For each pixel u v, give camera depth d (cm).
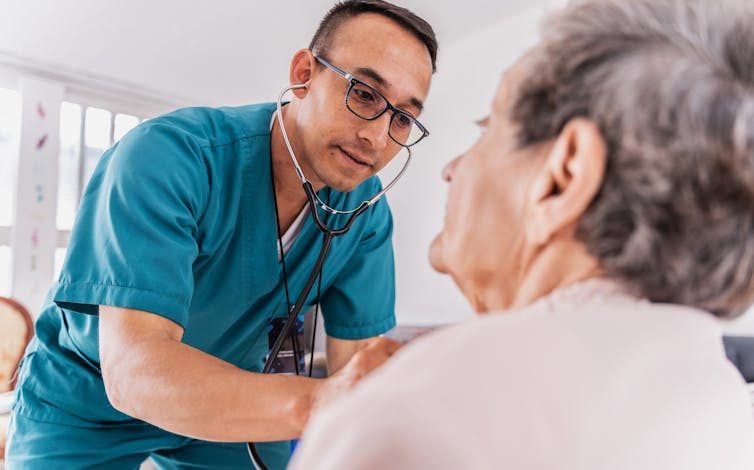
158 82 361
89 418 105
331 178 99
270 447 120
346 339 129
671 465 34
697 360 36
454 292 319
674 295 37
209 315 108
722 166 33
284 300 115
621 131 34
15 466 106
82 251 83
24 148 318
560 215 35
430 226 334
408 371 31
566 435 30
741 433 39
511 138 40
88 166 352
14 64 315
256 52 325
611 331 34
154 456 124
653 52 34
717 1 37
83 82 341
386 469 28
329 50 99
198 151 94
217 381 64
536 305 36
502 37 306
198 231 97
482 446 28
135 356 71
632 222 34
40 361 107
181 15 283
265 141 105
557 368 31
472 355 31
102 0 265
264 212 105
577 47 37
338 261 120
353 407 30
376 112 97
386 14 99
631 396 32
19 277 318
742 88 33
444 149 331
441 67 336
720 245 35
